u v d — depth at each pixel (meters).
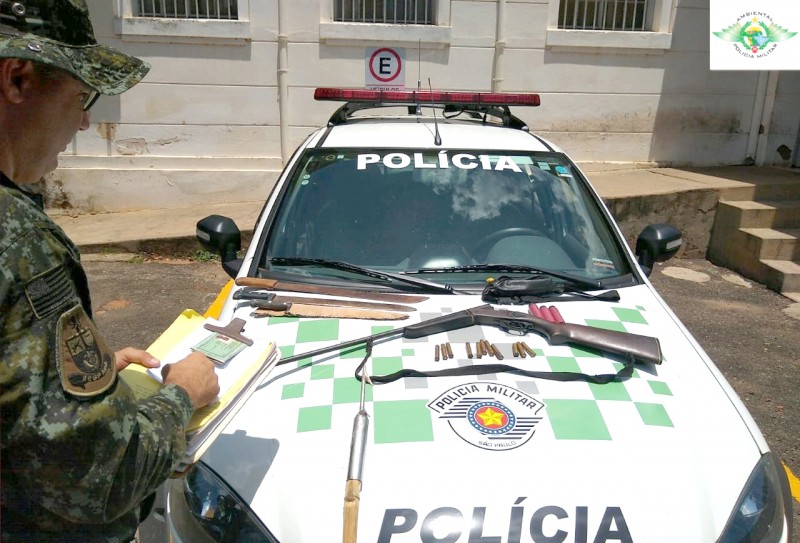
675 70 7.92
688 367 2.16
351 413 1.86
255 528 1.61
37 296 1.06
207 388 1.44
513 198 2.97
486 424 1.82
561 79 7.75
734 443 1.85
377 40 7.42
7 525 1.15
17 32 1.13
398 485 1.64
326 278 2.61
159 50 7.30
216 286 5.82
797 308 5.75
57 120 1.21
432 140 3.27
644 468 1.72
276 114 7.59
